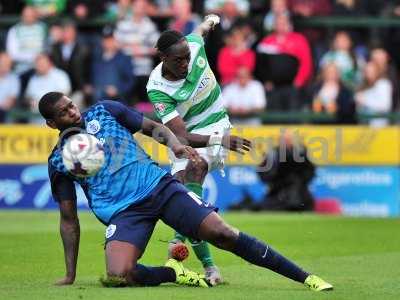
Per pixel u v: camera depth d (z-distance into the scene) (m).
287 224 36.59
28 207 47.12
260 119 46.59
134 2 48.22
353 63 47.44
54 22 50.28
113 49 47.16
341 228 35.22
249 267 25.23
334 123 46.44
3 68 49.59
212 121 23.33
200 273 24.30
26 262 26.56
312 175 44.19
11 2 53.69
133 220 20.58
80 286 21.16
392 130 45.38
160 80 22.73
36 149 47.09
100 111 21.06
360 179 45.44
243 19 47.38
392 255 27.95
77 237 21.58
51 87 48.31
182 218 20.34
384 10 50.22
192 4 49.66
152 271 20.95
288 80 46.97
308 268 25.11
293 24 48.34
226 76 47.16
